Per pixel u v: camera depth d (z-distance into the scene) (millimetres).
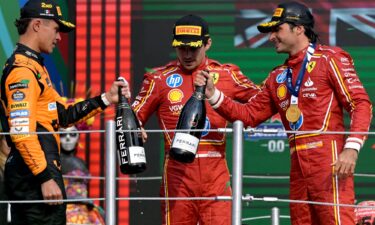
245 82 22781
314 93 20562
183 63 22328
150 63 30172
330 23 29984
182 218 22109
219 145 22328
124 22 30219
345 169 19859
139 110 22578
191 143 20672
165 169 22406
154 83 22641
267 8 30016
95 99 21484
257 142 29875
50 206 20266
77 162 27625
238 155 19672
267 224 29797
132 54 30203
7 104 20203
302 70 20703
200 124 21062
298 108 20656
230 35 30047
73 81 30219
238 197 19641
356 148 19938
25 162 19922
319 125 20500
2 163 25516
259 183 29859
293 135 20703
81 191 27109
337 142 20438
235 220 19641
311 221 20641
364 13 29906
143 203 29875
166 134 22516
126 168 20812
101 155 30016
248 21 30016
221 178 22266
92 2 30203
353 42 29938
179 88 22453
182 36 22078
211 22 30047
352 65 20672
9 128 20188
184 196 22141
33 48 20656
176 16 30125
